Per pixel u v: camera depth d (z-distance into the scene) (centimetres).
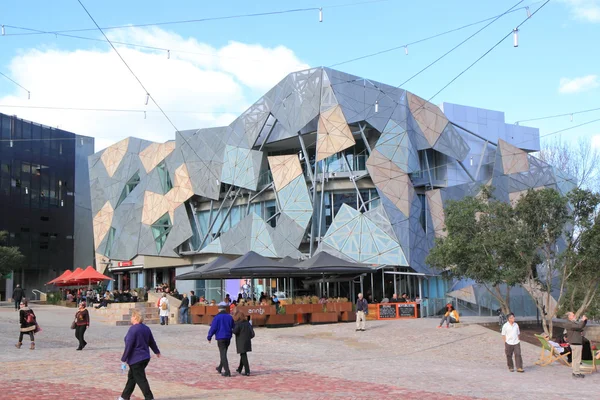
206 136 5166
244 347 1431
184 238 5222
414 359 1916
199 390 1194
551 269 2600
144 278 5862
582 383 1458
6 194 6894
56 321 3206
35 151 7275
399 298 3834
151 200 5566
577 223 2498
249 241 4672
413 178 4500
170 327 2967
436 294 4378
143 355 1039
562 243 3291
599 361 1803
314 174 4378
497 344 2266
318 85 4294
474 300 4016
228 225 5106
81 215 8200
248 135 4803
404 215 4156
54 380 1306
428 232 4359
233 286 4972
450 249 2652
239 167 4841
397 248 4084
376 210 4156
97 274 4519
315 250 4400
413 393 1156
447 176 4675
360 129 4234
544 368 1805
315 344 2334
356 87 4247
